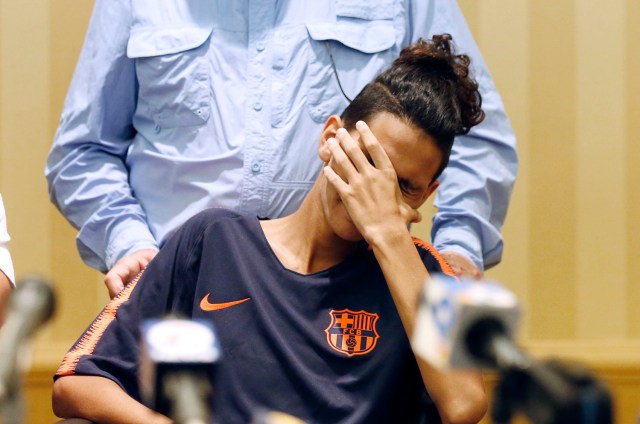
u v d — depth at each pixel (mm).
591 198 8672
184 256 4504
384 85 4406
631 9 8625
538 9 8609
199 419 2199
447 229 5828
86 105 5945
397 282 4145
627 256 8695
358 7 5711
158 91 5730
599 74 8633
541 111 8641
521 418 2092
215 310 4340
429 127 4254
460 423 4031
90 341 4344
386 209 4223
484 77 6055
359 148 4289
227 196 5531
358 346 4262
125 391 4242
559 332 8695
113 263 5676
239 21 5676
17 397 2299
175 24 5723
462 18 6113
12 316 2363
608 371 8547
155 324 2395
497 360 2084
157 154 5719
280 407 4172
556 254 8688
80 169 5969
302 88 5574
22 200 8492
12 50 8461
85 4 8492
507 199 6113
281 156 5500
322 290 4359
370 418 4156
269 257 4438
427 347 2172
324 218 4398
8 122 8484
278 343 4227
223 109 5598
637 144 8656
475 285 2162
